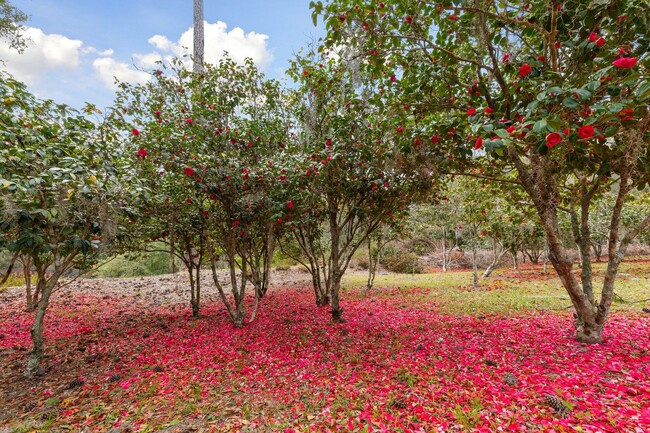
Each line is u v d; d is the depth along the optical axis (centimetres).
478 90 365
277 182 498
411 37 353
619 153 320
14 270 1309
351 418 279
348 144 494
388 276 1602
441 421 264
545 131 224
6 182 275
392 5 363
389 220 671
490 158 478
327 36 369
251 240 652
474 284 1083
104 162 377
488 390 315
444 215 1395
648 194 709
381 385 344
